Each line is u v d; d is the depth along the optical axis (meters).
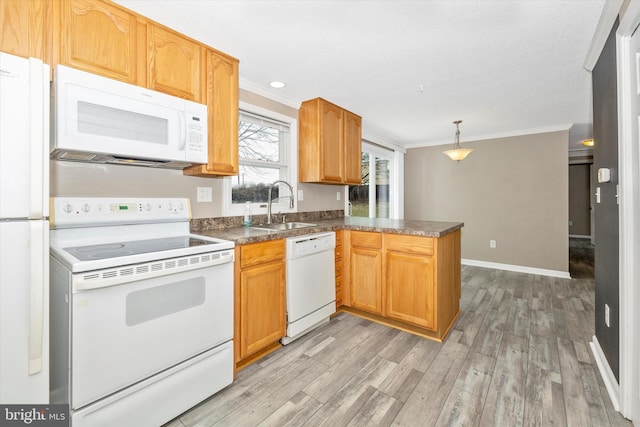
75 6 1.46
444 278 2.44
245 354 1.95
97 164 1.85
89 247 1.61
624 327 1.51
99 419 1.25
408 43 2.05
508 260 4.75
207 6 1.66
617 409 1.57
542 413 1.55
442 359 2.08
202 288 1.62
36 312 1.12
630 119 1.46
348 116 3.43
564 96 3.08
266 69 2.45
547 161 4.43
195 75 1.95
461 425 1.48
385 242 2.58
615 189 1.66
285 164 3.15
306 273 2.41
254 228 2.50
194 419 1.53
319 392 1.73
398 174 5.59
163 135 1.73
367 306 2.72
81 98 1.42
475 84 2.77
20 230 1.10
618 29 1.48
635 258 1.45
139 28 1.70
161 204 2.01
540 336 2.42
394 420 1.51
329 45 2.08
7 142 1.07
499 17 1.76
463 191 5.16
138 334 1.36
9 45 1.26
